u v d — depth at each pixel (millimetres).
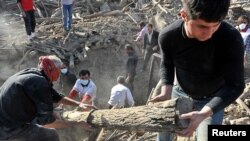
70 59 12617
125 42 13336
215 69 3477
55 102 5098
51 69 4684
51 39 13172
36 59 12266
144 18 14781
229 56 3197
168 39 3445
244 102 7023
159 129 3805
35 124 4961
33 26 12758
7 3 15391
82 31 13648
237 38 3176
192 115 3062
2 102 4676
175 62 3627
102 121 4496
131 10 15312
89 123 4652
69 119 4918
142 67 12727
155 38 12422
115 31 13695
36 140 4945
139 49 13156
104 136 6492
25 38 12945
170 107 3668
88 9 15586
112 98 8727
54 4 16000
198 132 3801
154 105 3912
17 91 4539
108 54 13016
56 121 4898
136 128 4086
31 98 4555
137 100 12312
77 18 14719
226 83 3236
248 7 14688
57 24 14281
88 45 13039
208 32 2920
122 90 8711
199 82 3648
